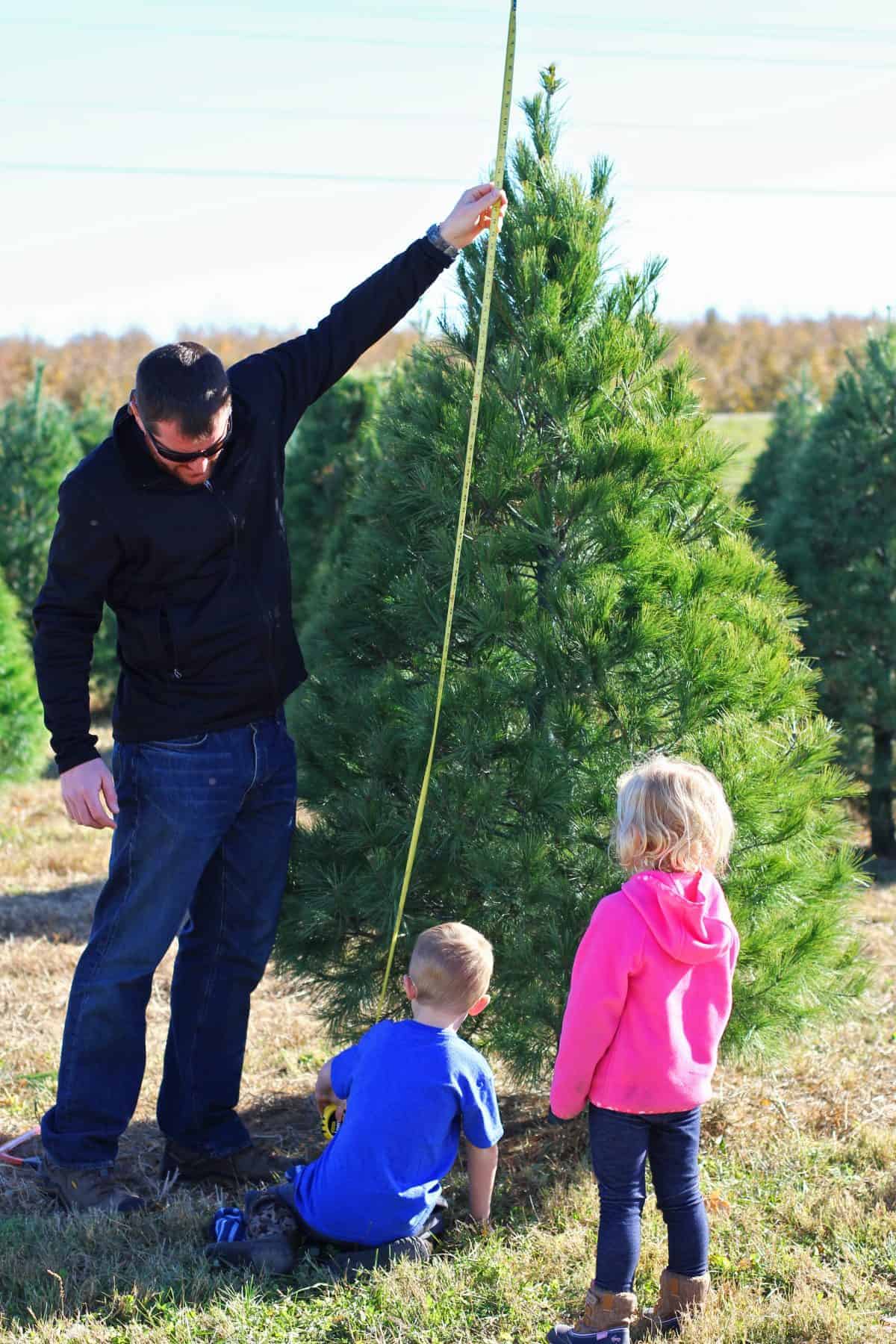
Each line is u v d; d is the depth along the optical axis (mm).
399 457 3893
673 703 3520
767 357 48812
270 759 3398
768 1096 4188
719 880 3459
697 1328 2607
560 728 3398
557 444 3703
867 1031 4844
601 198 3996
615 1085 2625
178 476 3029
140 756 3277
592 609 3461
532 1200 3381
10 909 6910
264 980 5656
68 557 3100
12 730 9156
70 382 50281
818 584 8266
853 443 8359
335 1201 2982
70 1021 3352
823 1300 2775
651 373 3836
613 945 2590
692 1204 2678
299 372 3363
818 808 3797
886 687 7953
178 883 3293
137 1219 3201
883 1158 3584
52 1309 2795
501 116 3117
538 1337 2693
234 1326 2705
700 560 3586
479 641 3588
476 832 3484
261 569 3271
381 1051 3043
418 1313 2762
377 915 3588
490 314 3830
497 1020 3576
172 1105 3568
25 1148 3775
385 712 3717
